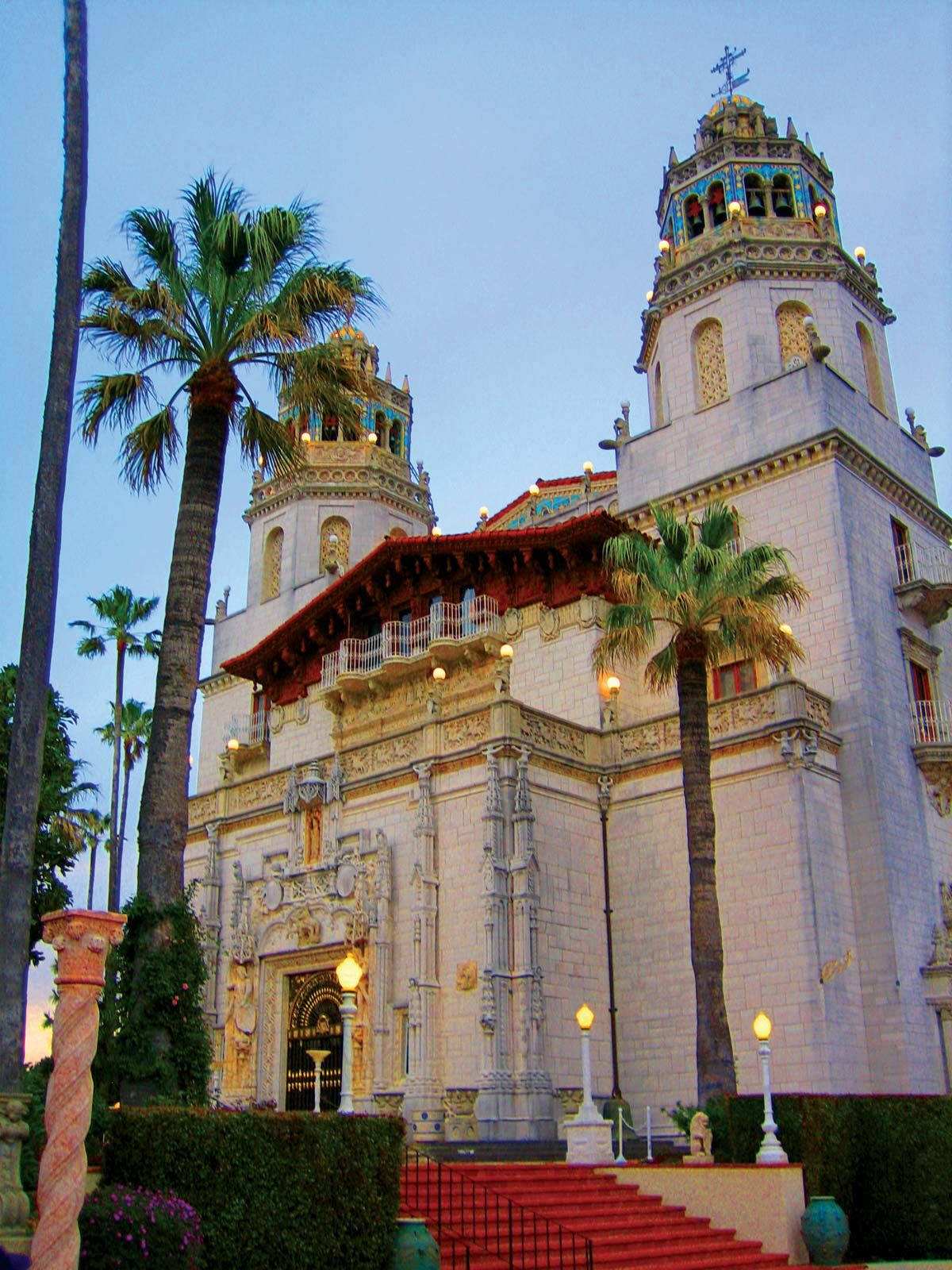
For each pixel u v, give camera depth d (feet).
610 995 100.48
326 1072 105.40
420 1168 69.82
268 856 117.19
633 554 86.02
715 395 126.82
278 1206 48.88
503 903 94.53
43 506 51.93
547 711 114.21
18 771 48.49
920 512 122.11
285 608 160.45
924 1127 74.33
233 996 113.60
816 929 91.66
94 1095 55.98
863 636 105.60
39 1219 39.11
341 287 79.05
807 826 94.48
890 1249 72.08
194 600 71.00
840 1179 70.59
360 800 110.32
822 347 114.93
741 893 96.37
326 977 108.58
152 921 64.64
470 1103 90.94
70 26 57.57
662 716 105.70
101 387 77.05
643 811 104.47
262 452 80.43
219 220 74.79
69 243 55.21
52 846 101.65
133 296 74.79
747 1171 68.03
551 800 101.65
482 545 120.98
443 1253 57.52
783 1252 65.77
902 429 126.41
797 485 113.09
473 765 101.19
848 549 108.06
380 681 125.39
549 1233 61.52
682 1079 95.25
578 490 156.66
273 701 143.84
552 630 116.06
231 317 76.38
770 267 127.13
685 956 98.02
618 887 104.17
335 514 169.48
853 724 102.22
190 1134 47.47
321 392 78.43
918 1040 93.35
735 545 114.01
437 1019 96.58
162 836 66.49
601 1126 75.61
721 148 136.36
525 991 91.97
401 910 102.68
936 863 103.96
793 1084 89.81
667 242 134.62
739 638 84.33
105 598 171.42
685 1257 62.49
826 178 139.23
